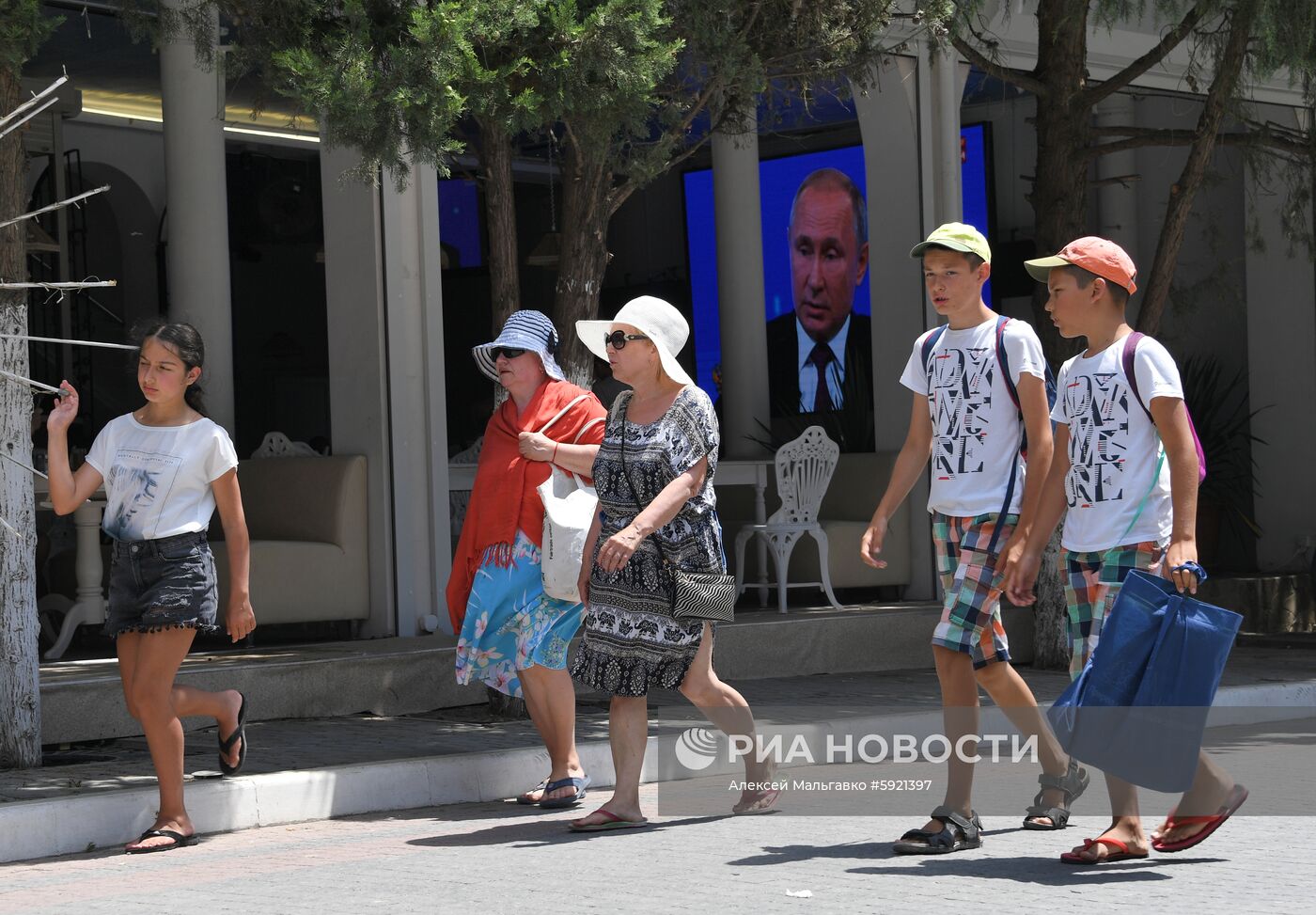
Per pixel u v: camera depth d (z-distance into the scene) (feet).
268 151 68.69
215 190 45.78
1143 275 66.74
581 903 18.42
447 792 27.66
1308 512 62.85
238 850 23.32
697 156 70.79
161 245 68.33
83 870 22.16
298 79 28.37
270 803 25.64
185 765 28.45
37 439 50.34
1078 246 20.66
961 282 21.57
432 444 41.81
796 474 46.70
